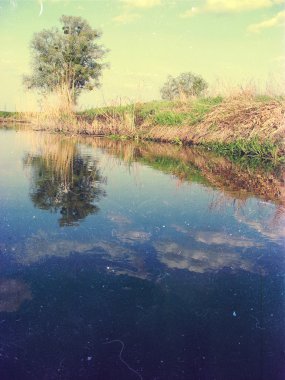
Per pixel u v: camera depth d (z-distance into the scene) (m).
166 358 2.42
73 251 3.67
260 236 4.06
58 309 2.83
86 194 5.50
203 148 10.11
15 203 5.03
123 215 4.61
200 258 3.58
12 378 2.25
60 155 9.17
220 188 5.84
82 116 16.02
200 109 11.28
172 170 7.28
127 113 13.77
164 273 3.31
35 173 6.93
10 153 9.38
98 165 7.84
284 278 3.25
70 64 23.39
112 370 2.32
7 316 2.75
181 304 2.91
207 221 4.45
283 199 5.28
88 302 2.91
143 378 2.27
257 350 2.49
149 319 2.75
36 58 23.88
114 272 3.31
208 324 2.71
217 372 2.32
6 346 2.49
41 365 2.35
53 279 3.21
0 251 3.65
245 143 8.75
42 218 4.48
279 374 2.30
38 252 3.64
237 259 3.57
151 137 12.18
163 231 4.16
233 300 2.97
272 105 8.91
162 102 13.94
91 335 2.59
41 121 16.16
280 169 7.14
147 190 5.73
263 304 2.90
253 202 5.16
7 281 3.17
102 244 3.82
